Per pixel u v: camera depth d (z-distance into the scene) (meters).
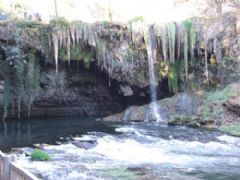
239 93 17.67
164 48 20.50
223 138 13.75
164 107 19.52
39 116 21.17
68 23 18.95
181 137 13.92
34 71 18.89
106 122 18.48
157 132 15.02
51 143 12.88
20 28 18.03
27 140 13.53
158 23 20.59
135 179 8.34
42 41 18.56
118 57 19.97
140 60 20.39
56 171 8.82
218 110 17.41
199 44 20.66
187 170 9.27
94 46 19.38
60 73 20.16
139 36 20.25
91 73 20.80
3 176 5.29
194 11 23.55
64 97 20.97
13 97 19.11
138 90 20.97
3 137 14.18
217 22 20.56
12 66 18.36
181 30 20.50
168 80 20.89
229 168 9.50
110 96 21.88
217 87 20.25
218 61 20.47
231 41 20.31
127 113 19.81
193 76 20.98
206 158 10.65
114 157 10.73
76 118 20.50
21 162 9.74
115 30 19.83
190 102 19.33
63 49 19.03
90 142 12.84
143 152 11.44
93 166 9.55
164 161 10.26
